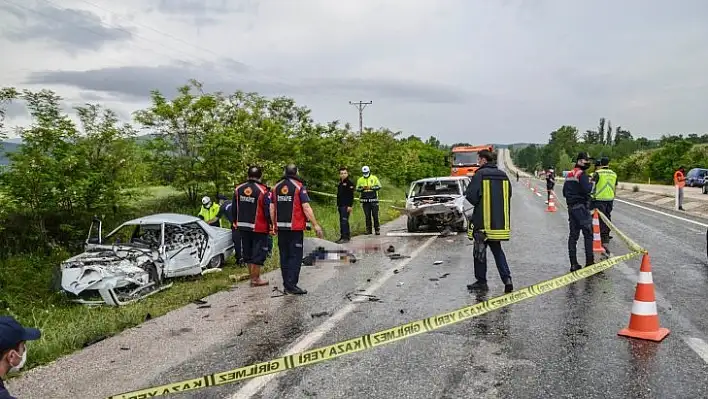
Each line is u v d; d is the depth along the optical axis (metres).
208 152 15.70
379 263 10.41
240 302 7.64
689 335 5.61
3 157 9.95
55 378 4.99
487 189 7.56
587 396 4.20
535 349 5.25
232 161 15.91
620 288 7.68
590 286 7.83
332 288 8.29
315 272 9.70
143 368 5.16
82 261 8.38
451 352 5.23
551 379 4.53
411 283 8.47
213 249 10.37
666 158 51.59
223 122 17.45
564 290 7.61
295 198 7.97
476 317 6.37
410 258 10.88
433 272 9.33
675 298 7.16
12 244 10.12
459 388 4.40
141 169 12.37
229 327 6.39
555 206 25.23
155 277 8.62
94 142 11.39
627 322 6.07
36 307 8.00
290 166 8.10
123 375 5.00
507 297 6.04
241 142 16.39
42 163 10.11
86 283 7.80
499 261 7.66
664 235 13.82
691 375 4.56
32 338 2.71
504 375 4.64
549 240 13.05
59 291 8.12
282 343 5.70
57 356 5.62
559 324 6.03
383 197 29.61
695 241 12.66
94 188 10.93
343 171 13.83
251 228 8.64
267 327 6.32
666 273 8.78
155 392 4.24
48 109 10.48
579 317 6.28
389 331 5.40
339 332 5.99
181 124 15.91
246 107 18.62
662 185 47.75
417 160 44.06
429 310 6.82
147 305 7.67
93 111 11.53
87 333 6.24
